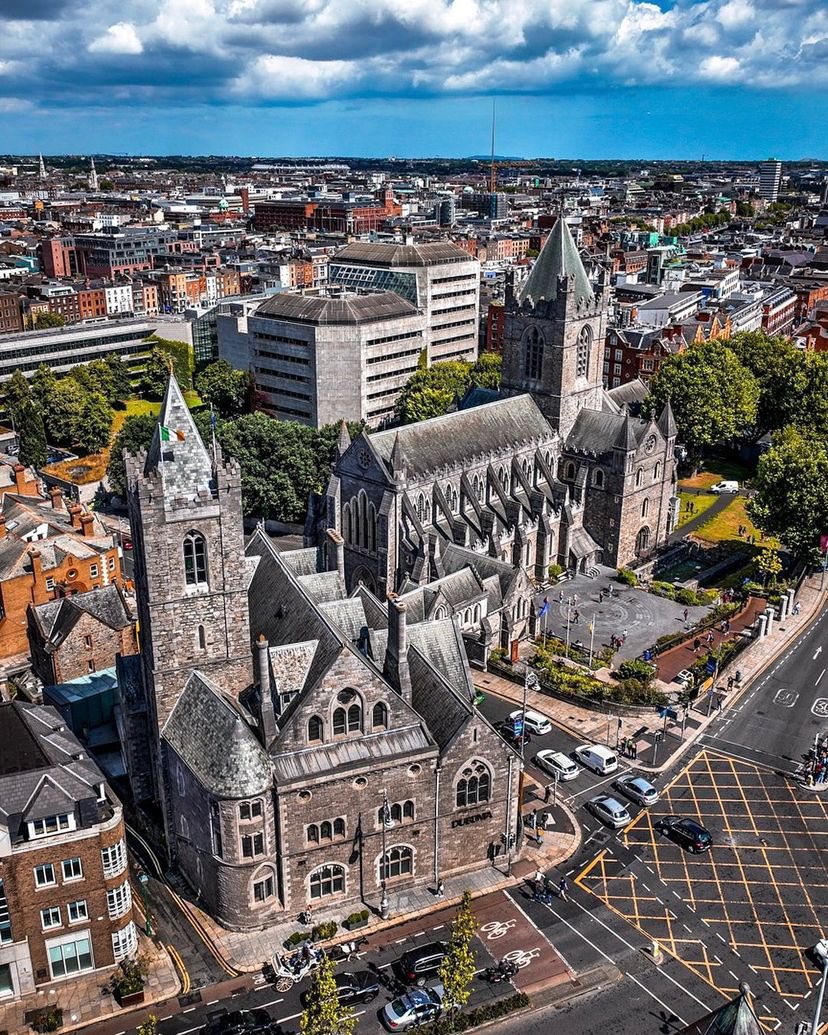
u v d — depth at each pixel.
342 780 77.12
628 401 193.12
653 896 82.06
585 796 95.31
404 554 127.31
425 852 82.62
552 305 146.00
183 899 82.19
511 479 145.75
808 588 145.62
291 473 169.38
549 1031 68.50
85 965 73.50
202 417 193.12
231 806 74.12
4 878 68.25
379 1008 70.62
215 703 78.50
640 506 153.62
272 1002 70.94
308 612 85.19
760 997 71.50
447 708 82.19
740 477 198.00
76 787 70.88
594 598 140.12
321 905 80.31
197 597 79.88
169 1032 68.38
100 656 112.38
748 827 91.00
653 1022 69.31
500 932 77.88
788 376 197.38
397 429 133.00
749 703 112.56
